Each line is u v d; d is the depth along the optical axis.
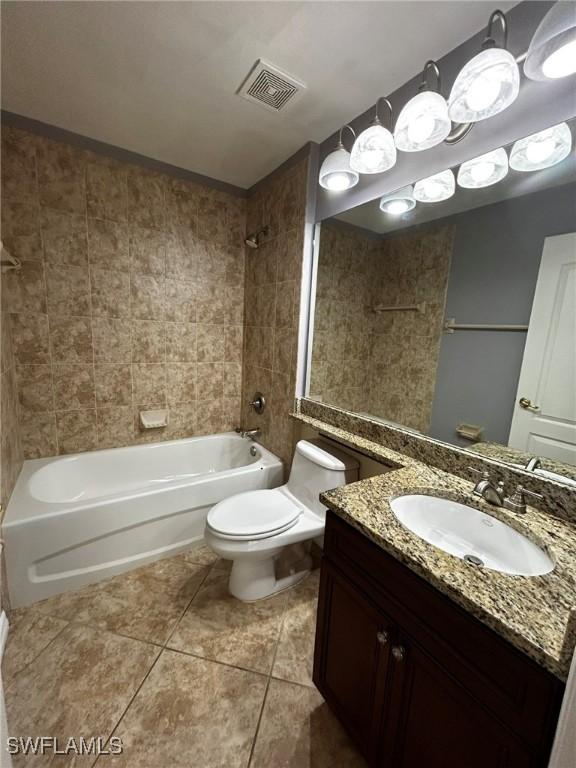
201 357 2.61
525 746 0.61
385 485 1.17
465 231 1.26
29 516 1.54
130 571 1.82
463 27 1.15
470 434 1.28
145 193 2.18
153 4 1.11
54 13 1.15
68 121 1.80
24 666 1.30
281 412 2.30
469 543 1.07
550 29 0.76
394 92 1.47
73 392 2.17
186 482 1.96
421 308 1.45
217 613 1.57
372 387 1.69
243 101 1.58
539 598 0.69
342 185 1.63
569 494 0.97
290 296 2.13
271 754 1.06
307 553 1.93
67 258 2.02
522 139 1.07
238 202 2.55
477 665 0.69
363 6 1.08
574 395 1.00
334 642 1.09
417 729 0.83
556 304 1.03
